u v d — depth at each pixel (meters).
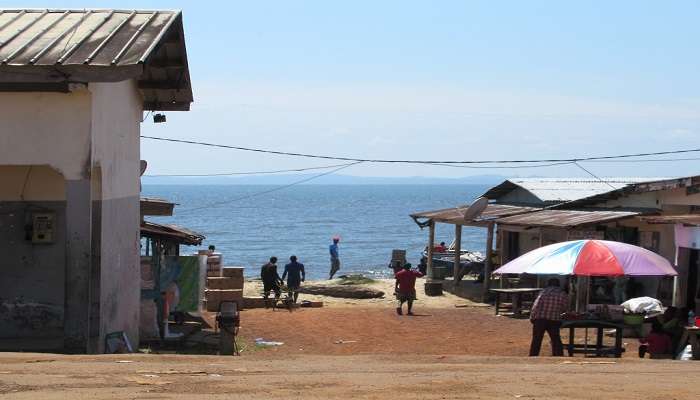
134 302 17.69
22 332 15.50
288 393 7.95
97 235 14.14
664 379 9.52
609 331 21.94
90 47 13.92
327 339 21.06
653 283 24.16
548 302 16.73
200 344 18.92
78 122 13.61
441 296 31.62
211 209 174.12
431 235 35.25
